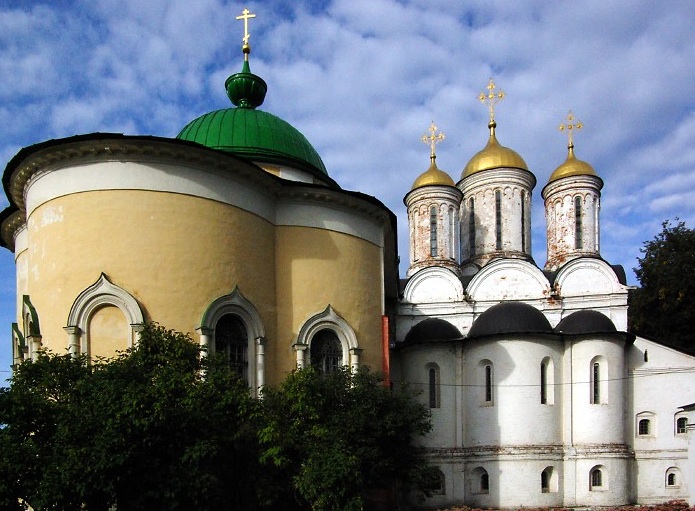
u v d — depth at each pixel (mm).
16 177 23141
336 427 19562
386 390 21938
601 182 44625
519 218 45656
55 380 16250
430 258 44719
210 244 22297
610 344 33844
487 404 33531
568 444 33125
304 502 19156
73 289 21062
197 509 16500
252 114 30000
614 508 30391
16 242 28219
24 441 15070
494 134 48406
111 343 20922
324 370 25250
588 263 38469
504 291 38906
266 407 19203
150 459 15148
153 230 21500
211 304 21844
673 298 42781
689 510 27531
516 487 31828
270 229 24969
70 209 21531
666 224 46156
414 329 36844
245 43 33375
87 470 14094
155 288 21219
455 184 48375
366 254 27125
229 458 18203
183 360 17125
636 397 35156
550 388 33469
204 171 22531
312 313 25016
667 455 34375
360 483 18141
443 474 33531
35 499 14297
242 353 23078
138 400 14672
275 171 28312
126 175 21578
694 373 34938
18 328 26734
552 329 34219
